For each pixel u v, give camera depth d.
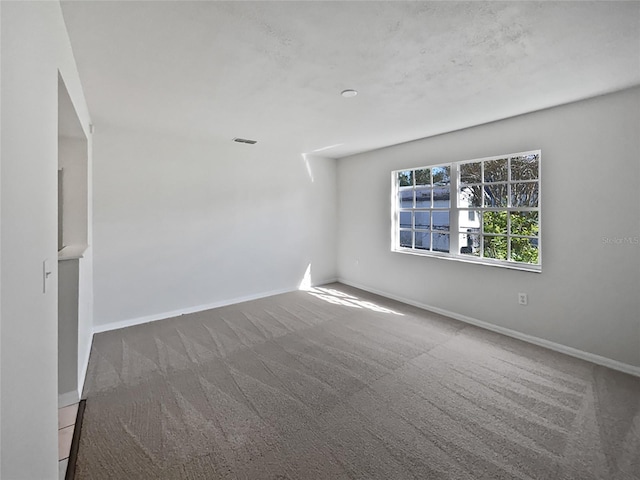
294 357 3.07
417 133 4.13
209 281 4.62
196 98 2.86
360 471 1.71
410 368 2.84
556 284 3.18
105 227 3.82
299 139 4.46
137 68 2.26
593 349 2.95
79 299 2.41
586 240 2.96
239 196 4.88
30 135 1.02
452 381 2.62
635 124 2.66
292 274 5.54
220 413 2.21
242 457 1.81
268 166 5.17
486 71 2.34
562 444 1.90
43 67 1.20
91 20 1.70
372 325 3.90
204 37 1.88
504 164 3.68
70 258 2.30
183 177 4.36
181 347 3.31
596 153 2.87
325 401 2.35
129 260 3.98
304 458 1.80
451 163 4.13
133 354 3.15
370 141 4.60
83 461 1.78
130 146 3.96
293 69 2.30
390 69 2.31
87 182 3.07
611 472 1.70
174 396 2.43
